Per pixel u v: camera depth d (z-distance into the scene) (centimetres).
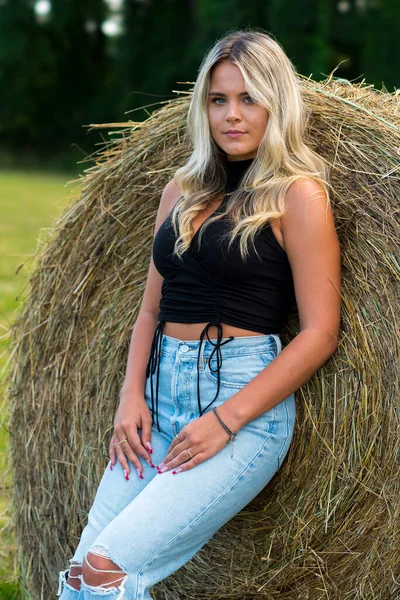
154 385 232
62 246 304
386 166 229
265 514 255
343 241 234
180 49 2312
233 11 1998
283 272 220
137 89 2367
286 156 220
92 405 295
